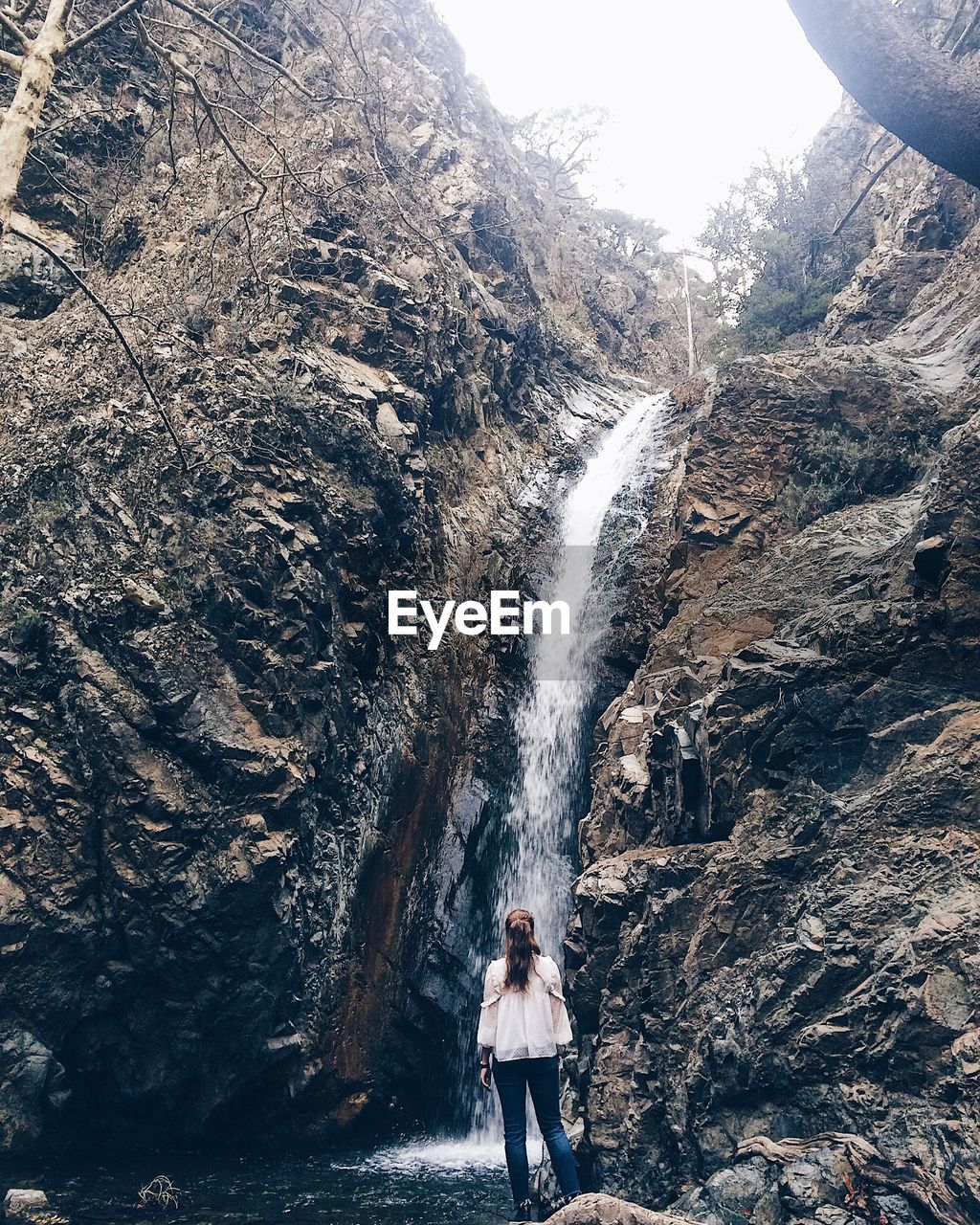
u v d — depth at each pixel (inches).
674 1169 292.2
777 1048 268.4
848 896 279.4
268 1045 427.5
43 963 395.2
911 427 506.0
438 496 661.3
